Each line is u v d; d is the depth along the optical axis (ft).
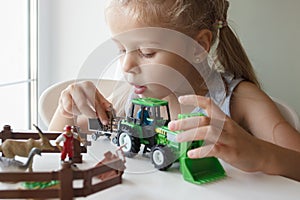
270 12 3.57
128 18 2.25
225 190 1.63
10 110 4.27
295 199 1.57
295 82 3.62
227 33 2.86
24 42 4.49
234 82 2.76
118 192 1.56
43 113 3.03
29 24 4.50
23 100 4.47
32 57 4.54
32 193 1.32
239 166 1.88
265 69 3.66
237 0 3.59
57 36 4.49
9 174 1.30
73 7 4.38
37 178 1.31
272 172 1.90
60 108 2.47
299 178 1.95
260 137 2.55
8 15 4.22
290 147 2.38
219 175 1.77
